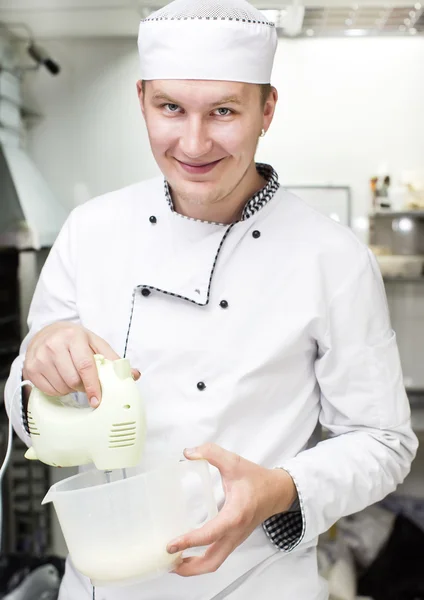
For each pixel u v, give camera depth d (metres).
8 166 2.62
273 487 0.98
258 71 1.01
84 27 2.59
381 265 2.70
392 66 2.65
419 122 2.67
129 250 1.17
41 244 2.62
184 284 1.11
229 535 0.92
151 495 0.88
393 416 1.13
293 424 1.13
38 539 2.60
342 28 2.54
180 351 1.10
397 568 2.30
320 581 1.19
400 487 2.65
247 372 1.09
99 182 2.71
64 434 0.91
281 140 2.71
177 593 1.09
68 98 2.68
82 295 1.17
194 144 0.97
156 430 1.09
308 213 1.16
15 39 2.64
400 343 2.81
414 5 2.30
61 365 0.92
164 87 0.97
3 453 2.48
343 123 2.68
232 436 1.10
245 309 1.11
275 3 2.30
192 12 0.98
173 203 1.15
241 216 1.13
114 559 0.88
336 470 1.06
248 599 1.10
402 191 2.68
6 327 2.67
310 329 1.11
